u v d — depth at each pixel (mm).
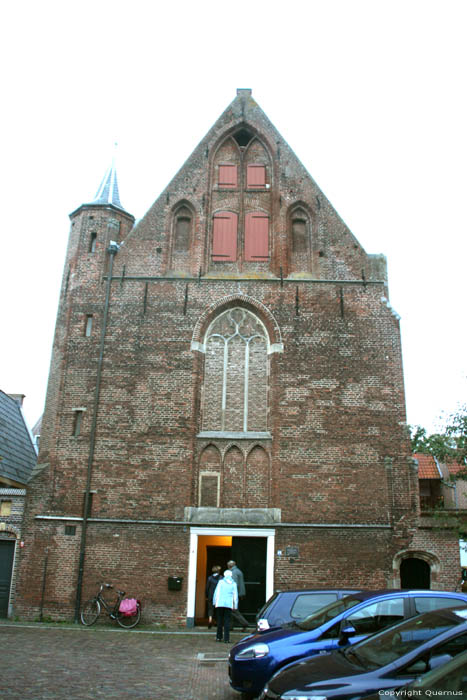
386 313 24781
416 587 21906
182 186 27156
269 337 24844
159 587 21594
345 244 25969
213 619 22000
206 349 24859
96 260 25766
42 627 19781
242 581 19703
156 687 11203
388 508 22359
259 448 23531
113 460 22984
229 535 22125
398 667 7688
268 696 8078
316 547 21953
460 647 7719
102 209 26703
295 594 12797
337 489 22594
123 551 21984
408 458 22891
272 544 22000
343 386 23828
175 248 26578
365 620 10453
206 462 23297
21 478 25516
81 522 22297
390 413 23469
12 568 22516
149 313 24875
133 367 24156
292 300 25016
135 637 18266
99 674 12094
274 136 27953
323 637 10523
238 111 28344
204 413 24109
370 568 21719
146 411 23562
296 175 27281
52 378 24656
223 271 26219
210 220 26938
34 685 10773
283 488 22609
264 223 27016
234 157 28031
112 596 21516
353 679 7621
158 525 22250
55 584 21672
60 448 23188
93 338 24578
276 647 10469
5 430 27531
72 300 25172
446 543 21875
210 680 12094
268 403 24172
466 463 21516
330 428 23297
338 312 24844
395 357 24203
